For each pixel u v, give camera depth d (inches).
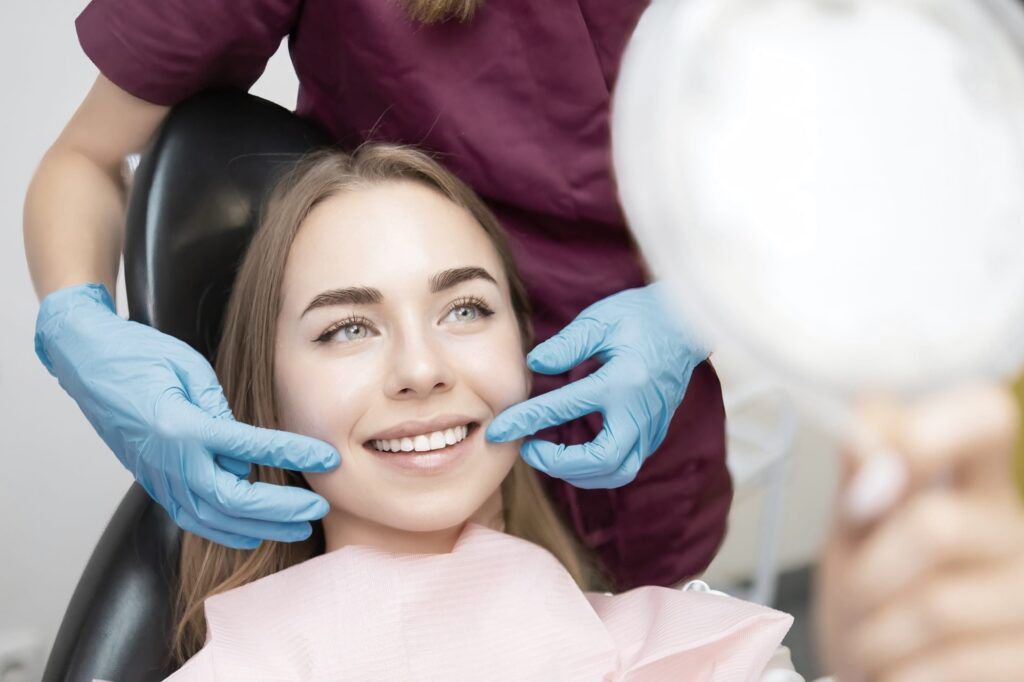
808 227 12.0
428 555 34.3
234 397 39.2
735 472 66.9
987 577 11.2
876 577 11.5
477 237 37.6
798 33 13.0
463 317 36.2
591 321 38.8
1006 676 11.1
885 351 11.4
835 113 12.4
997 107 12.3
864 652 11.8
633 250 42.4
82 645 36.7
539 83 40.0
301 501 33.9
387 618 33.2
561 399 35.9
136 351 36.2
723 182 12.5
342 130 43.6
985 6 12.8
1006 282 11.4
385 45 39.5
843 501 11.8
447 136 40.6
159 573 38.7
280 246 36.8
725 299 12.1
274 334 36.7
